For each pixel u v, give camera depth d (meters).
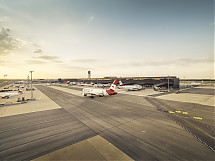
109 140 13.38
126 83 108.56
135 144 12.46
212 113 24.53
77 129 16.53
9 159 10.19
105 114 23.97
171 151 11.15
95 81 145.12
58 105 32.97
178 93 58.22
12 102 37.38
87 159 10.12
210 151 11.10
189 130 16.00
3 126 17.72
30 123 18.98
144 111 26.19
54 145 12.41
